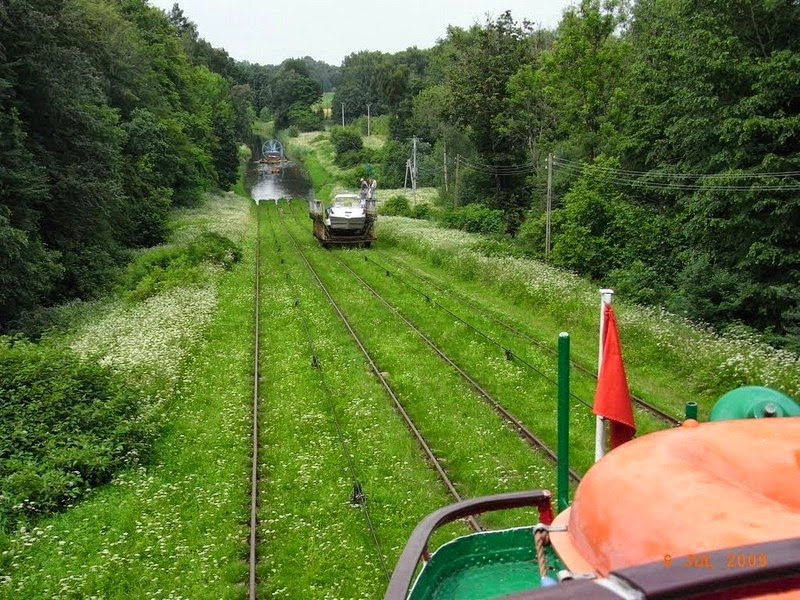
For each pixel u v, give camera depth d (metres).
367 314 21.12
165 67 60.91
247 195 84.12
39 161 23.98
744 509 2.27
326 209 37.62
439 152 68.06
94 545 8.70
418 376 15.12
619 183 28.78
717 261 20.19
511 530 4.12
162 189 42.41
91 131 25.73
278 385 14.72
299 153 130.12
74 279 25.06
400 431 12.11
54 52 23.67
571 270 26.28
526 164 45.12
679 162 25.86
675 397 14.38
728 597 1.84
